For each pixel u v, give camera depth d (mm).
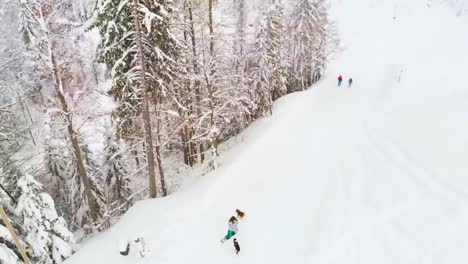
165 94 12641
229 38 22328
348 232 9203
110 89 12883
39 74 11945
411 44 55156
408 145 13344
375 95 26250
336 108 23359
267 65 23781
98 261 9664
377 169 12336
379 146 14359
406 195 10141
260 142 17797
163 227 10812
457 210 8758
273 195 12344
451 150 11492
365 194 10891
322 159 14578
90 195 15000
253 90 24438
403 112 17984
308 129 19250
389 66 39031
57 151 16453
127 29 11445
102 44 11898
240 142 21328
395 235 8633
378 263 7926
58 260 10727
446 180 10078
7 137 14766
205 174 16859
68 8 12094
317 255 8617
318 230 9719
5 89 12289
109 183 18031
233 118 23422
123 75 12023
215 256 9438
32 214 10352
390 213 9523
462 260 7277
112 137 17250
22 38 11117
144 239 9516
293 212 11016
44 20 11266
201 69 17328
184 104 17281
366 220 9516
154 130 15594
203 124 19078
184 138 20703
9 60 11414
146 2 11188
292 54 33625
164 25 11859
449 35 55188
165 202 12805
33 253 10531
